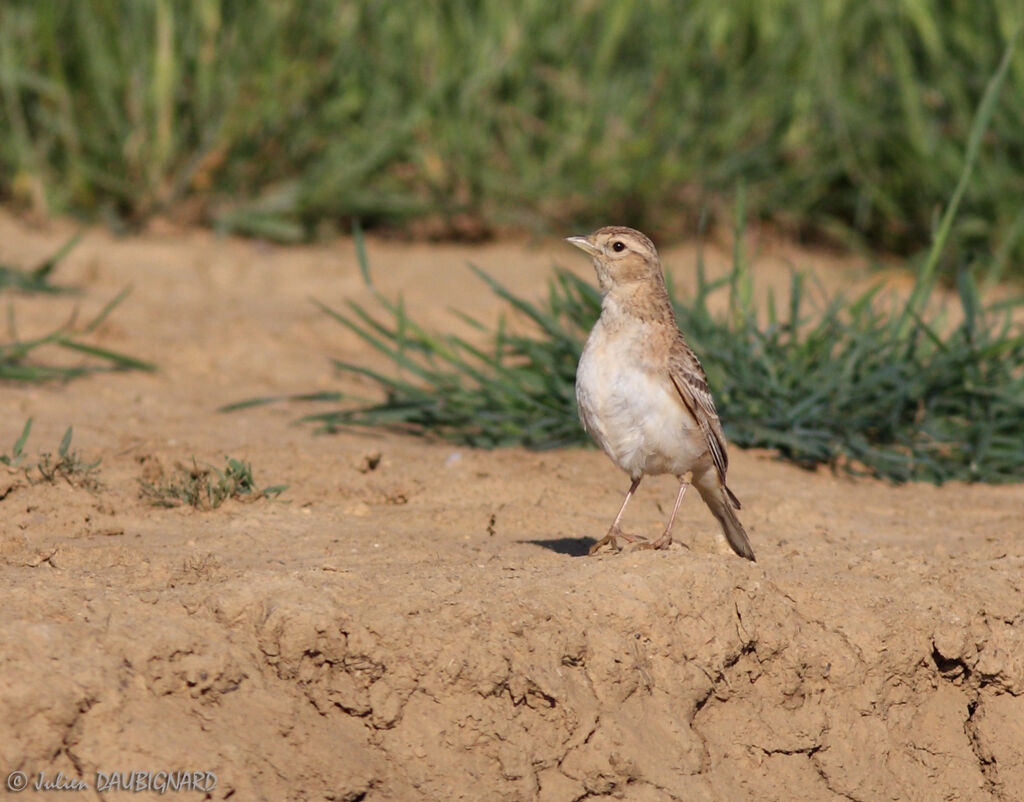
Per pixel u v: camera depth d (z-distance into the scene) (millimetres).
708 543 11422
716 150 24969
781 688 9836
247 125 23953
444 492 12602
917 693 10188
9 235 22109
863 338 15984
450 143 24453
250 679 8539
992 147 23359
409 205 24500
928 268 16391
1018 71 22844
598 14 24625
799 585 10336
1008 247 20906
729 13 24703
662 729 9242
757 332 15953
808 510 12820
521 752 8805
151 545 10531
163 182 23812
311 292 21016
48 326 17562
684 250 24484
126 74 23484
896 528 12555
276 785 8148
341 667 8773
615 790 8969
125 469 12500
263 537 10922
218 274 21562
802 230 25266
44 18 22938
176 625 8625
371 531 11273
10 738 7672
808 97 24547
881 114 24125
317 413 15531
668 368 10180
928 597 10477
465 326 19344
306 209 24203
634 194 24609
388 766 8594
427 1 24531
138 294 19875
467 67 24422
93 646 8273
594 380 10273
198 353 17203
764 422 15047
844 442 14891
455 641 8891
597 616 9422
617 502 12812
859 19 24469
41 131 23656
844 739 9875
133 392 15625
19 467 11719
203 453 12961
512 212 24766
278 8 23969
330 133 24672
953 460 15070
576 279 16531
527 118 24719
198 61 23703
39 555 9945
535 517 12055
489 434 15117
